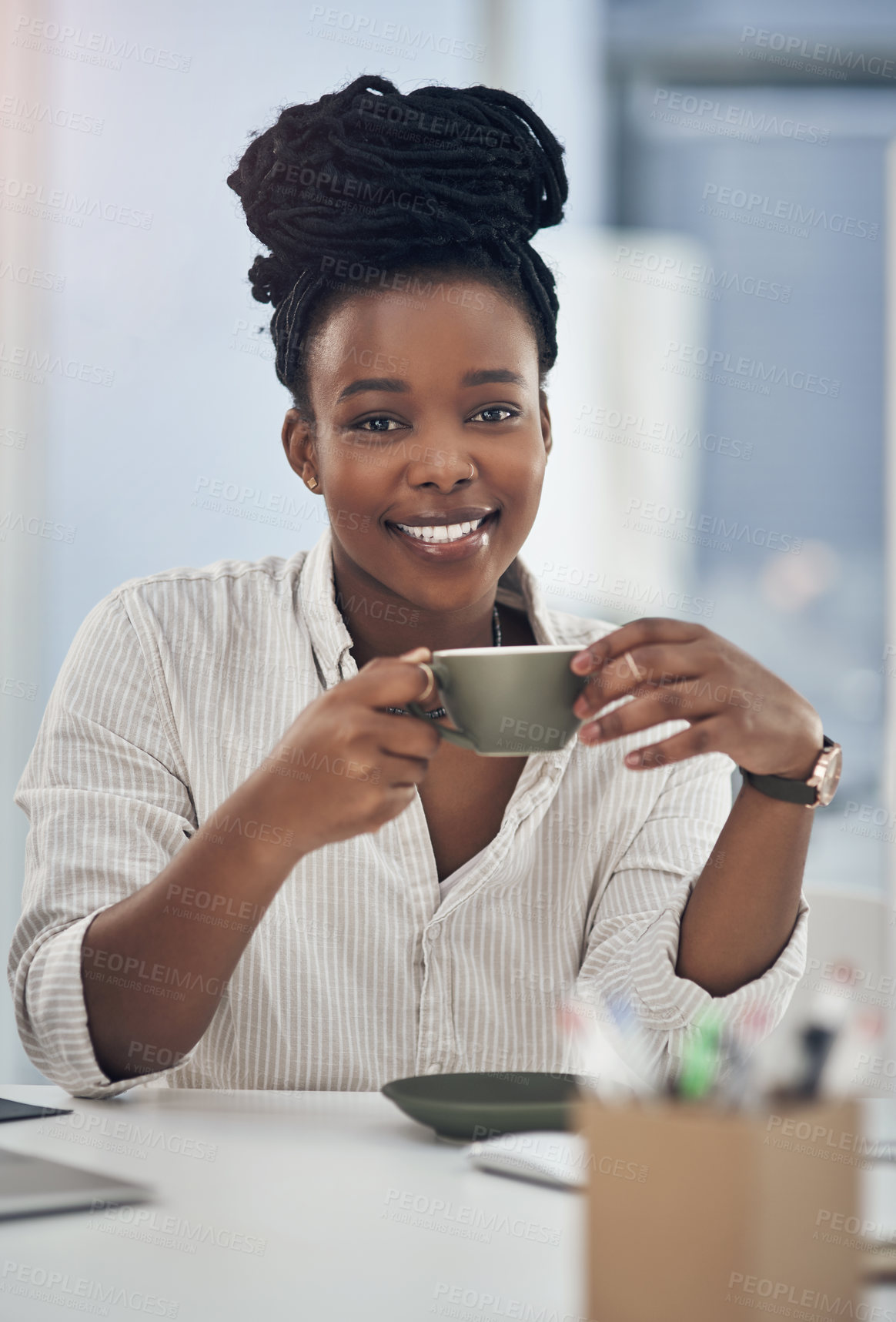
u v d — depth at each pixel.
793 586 3.12
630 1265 0.44
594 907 1.26
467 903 1.20
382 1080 1.16
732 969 1.02
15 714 2.67
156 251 2.70
